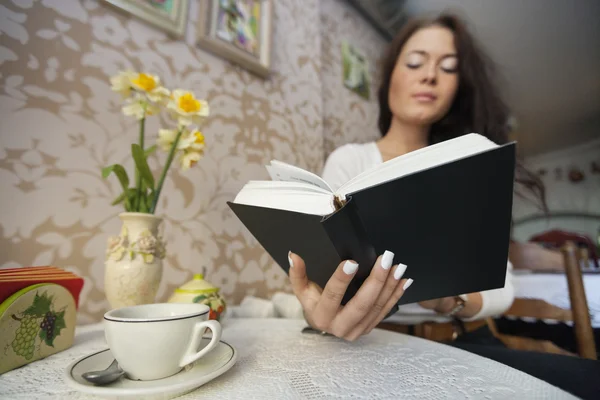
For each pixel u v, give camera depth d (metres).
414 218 0.30
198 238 0.81
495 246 0.34
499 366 0.34
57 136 0.62
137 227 0.51
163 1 0.80
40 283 0.37
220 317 0.52
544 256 0.90
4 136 0.56
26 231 0.58
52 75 0.62
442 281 0.37
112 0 0.71
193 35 0.87
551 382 0.41
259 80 1.04
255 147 0.99
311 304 0.40
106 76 0.70
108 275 0.49
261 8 1.07
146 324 0.26
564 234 3.16
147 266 0.50
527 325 1.25
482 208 0.31
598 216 3.56
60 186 0.62
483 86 0.94
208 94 0.89
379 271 0.33
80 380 0.25
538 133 3.33
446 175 0.28
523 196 1.04
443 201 0.29
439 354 0.39
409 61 0.85
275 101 1.09
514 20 1.81
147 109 0.57
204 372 0.30
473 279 0.37
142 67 0.76
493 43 1.97
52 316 0.39
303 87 1.21
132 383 0.27
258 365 0.34
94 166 0.66
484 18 1.78
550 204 3.88
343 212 0.29
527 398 0.26
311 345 0.43
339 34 1.54
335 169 0.82
